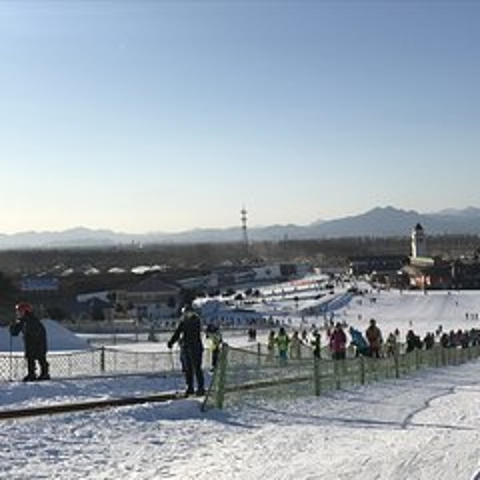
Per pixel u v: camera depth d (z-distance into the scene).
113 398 17.42
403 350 44.09
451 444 11.46
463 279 186.00
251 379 19.83
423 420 17.39
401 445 11.95
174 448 12.66
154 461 11.58
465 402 21.41
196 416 15.89
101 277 146.12
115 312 123.75
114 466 11.12
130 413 15.12
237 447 12.95
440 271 187.88
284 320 119.94
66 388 18.81
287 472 10.05
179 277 184.50
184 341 18.45
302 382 21.09
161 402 16.64
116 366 30.58
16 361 29.16
